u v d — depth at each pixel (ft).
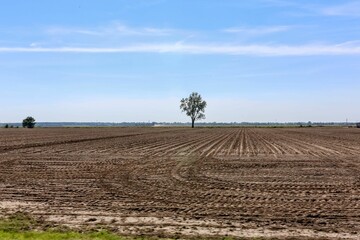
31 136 244.42
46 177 81.97
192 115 615.57
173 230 45.01
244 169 93.71
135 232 44.09
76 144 171.83
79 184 73.97
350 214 52.29
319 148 152.35
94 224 47.47
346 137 239.09
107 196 63.41
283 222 48.60
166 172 88.84
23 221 48.29
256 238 42.11
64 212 53.11
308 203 58.59
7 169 93.09
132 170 91.86
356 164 102.37
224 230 45.14
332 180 78.23
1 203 58.29
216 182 76.13
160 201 59.88
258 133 308.81
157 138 225.97
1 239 38.11
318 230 45.32
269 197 62.75
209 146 163.94
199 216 51.34
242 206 56.75
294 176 83.25
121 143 180.24
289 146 162.91
